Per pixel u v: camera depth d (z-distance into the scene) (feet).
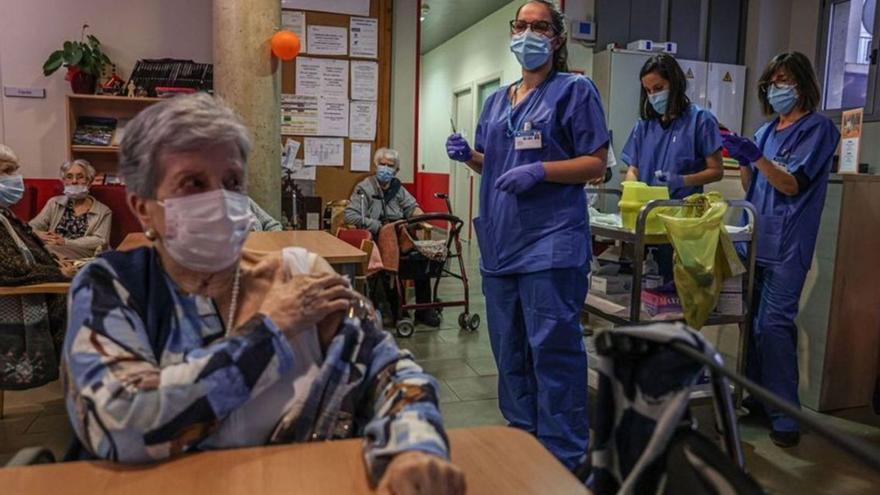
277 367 2.95
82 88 14.05
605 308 8.57
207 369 2.77
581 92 6.82
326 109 16.24
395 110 16.97
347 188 16.66
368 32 16.30
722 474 2.19
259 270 3.42
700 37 19.29
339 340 3.33
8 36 14.43
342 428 3.30
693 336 2.45
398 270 13.50
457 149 7.93
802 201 8.51
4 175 9.16
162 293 3.17
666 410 2.50
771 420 8.73
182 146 3.03
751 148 8.21
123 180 3.19
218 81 12.78
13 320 7.78
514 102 7.43
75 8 14.78
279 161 13.19
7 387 7.81
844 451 1.77
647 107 10.37
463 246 27.48
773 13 19.33
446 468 2.58
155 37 15.34
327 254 8.53
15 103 14.58
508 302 7.43
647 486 2.51
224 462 2.81
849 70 17.85
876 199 9.43
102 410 2.67
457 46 29.50
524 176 6.56
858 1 17.51
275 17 12.73
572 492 2.71
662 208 8.18
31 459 3.00
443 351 12.53
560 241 6.84
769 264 8.75
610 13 18.43
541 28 6.90
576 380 7.09
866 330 9.70
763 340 8.82
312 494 2.58
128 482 2.62
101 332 2.88
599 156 6.85
